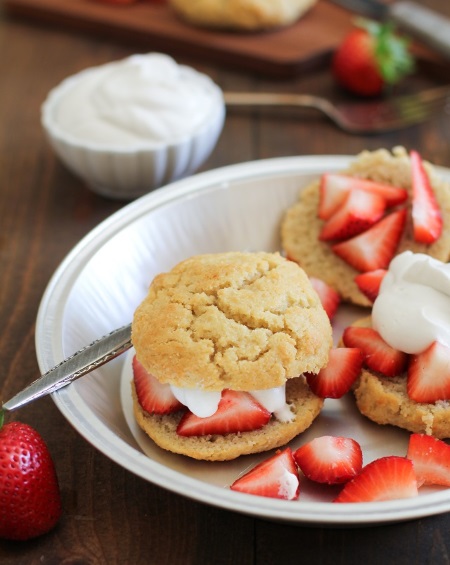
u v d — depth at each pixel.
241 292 0.43
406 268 0.46
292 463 0.41
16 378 0.47
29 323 0.50
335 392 0.44
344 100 0.68
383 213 0.51
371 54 0.66
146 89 0.58
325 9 0.76
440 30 0.69
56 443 0.44
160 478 0.38
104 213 0.58
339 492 0.41
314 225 0.53
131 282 0.49
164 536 0.40
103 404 0.43
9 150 0.63
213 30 0.73
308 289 0.44
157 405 0.43
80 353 0.43
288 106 0.67
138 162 0.57
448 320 0.44
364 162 0.53
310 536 0.41
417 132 0.65
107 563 0.40
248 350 0.42
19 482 0.39
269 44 0.71
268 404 0.42
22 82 0.70
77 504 0.41
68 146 0.57
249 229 0.53
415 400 0.43
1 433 0.40
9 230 0.57
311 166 0.55
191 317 0.43
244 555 0.40
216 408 0.42
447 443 0.44
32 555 0.40
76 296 0.46
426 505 0.37
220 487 0.39
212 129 0.59
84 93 0.59
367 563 0.40
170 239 0.51
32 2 0.77
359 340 0.45
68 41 0.75
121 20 0.74
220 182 0.53
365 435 0.44
